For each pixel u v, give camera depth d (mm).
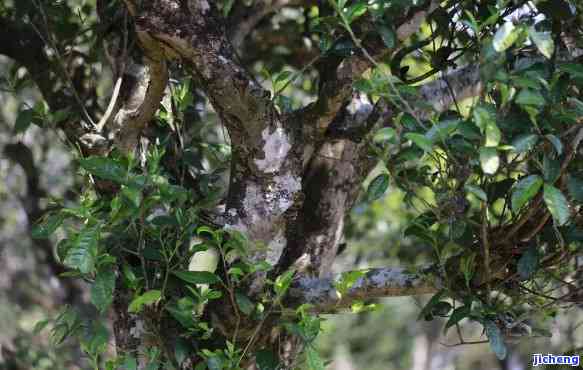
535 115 3369
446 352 15203
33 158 7246
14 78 5441
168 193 3785
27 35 5383
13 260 10078
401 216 7977
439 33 4387
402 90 3643
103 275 3717
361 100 4871
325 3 5125
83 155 4465
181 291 4133
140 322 4289
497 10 3477
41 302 9953
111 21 4875
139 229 3973
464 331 11984
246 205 4027
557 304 4098
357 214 7918
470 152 3406
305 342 3828
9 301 9844
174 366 4250
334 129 4754
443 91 4879
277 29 7016
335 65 4637
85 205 3828
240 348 4195
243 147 3965
